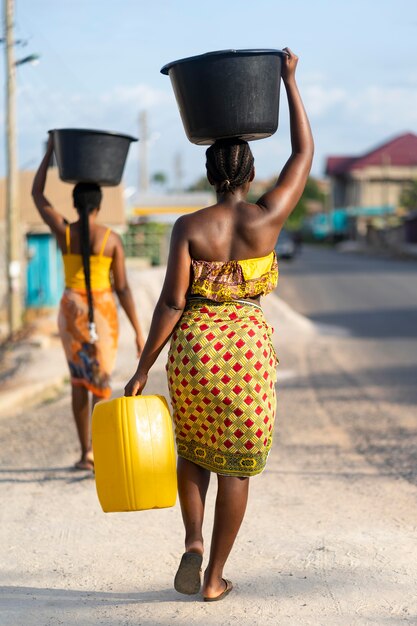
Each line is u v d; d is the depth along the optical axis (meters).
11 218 19.56
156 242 43.16
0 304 24.41
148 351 4.03
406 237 68.56
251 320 3.97
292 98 4.16
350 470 6.95
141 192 45.41
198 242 3.98
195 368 3.90
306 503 5.93
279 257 53.31
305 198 129.75
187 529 4.07
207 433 3.96
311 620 3.93
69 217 24.00
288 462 7.28
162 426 3.97
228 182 4.05
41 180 6.70
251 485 6.48
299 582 4.39
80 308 6.54
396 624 3.86
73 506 5.96
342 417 9.45
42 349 16.70
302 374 13.24
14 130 19.72
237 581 4.43
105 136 6.38
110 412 3.96
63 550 5.04
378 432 8.55
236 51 3.93
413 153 87.75
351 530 5.27
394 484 6.45
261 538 5.13
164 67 4.15
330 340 18.06
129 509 3.96
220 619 3.96
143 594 4.32
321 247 84.00
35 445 8.15
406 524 5.38
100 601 4.24
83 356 6.62
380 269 44.06
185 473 4.11
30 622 3.99
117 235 6.59
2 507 5.99
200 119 4.04
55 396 12.05
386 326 20.69
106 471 3.98
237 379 3.88
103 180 6.46
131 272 29.28
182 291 3.99
